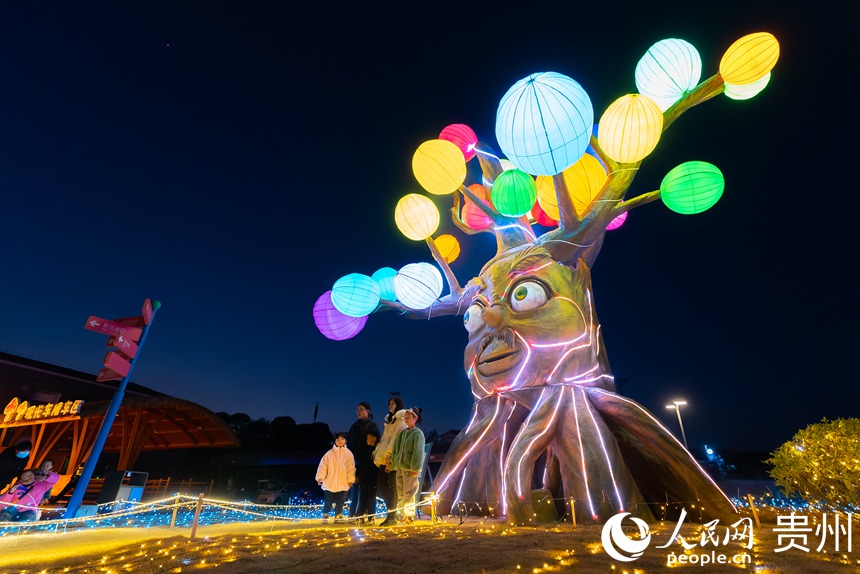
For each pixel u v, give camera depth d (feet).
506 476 24.73
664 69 25.85
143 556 14.89
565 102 18.58
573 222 29.66
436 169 26.63
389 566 12.82
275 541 17.15
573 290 30.53
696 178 25.23
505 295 31.07
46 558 14.80
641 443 26.63
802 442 21.17
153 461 85.05
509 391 29.43
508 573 12.00
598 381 30.19
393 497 24.16
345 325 33.32
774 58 24.52
